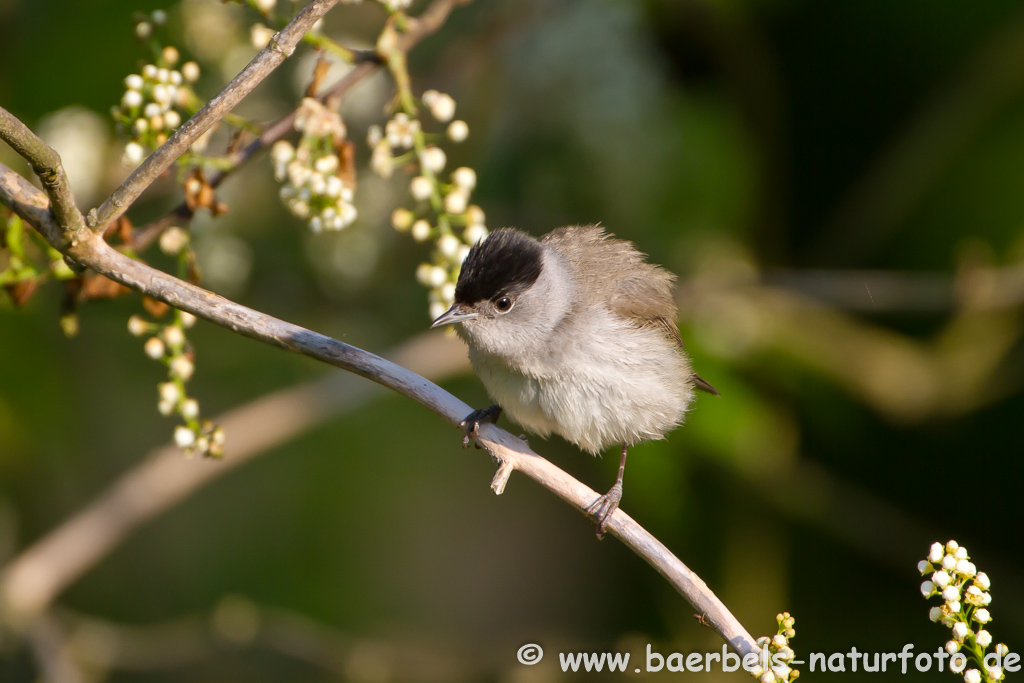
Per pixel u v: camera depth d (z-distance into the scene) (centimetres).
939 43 1144
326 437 1195
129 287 552
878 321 1221
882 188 1147
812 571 1170
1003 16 1113
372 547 1184
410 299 1155
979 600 466
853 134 1189
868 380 1121
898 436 1193
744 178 1103
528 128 1097
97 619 1117
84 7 949
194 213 661
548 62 1084
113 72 951
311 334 564
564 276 697
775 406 1127
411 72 1090
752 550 1086
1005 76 1099
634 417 693
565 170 1085
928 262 1166
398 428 1209
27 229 652
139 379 1127
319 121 607
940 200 1149
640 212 1091
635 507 1054
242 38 986
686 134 1080
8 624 863
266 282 1112
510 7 1068
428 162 630
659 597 1149
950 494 1195
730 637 520
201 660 1079
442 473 1221
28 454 975
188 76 639
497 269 659
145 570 1151
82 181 938
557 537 1238
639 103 1077
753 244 1159
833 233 1173
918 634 1118
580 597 1208
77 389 1032
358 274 1109
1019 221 1123
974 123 1118
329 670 1050
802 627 1146
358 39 1075
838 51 1168
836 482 1136
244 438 958
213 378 1161
